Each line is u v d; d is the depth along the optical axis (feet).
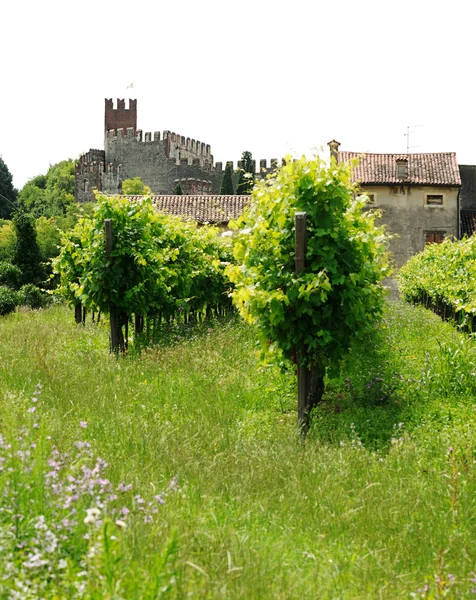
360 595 14.43
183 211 178.40
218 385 36.73
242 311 34.88
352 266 33.53
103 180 410.93
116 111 440.86
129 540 14.35
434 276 81.35
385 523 19.01
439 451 25.95
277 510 19.66
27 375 34.68
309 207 32.42
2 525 13.92
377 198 170.30
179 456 23.45
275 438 28.50
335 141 176.96
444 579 14.93
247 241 34.09
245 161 343.05
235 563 14.70
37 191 464.24
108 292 52.90
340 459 24.41
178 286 67.62
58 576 12.65
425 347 48.96
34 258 142.31
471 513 19.95
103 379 36.63
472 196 195.42
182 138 409.08
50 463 16.37
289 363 33.81
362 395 35.73
